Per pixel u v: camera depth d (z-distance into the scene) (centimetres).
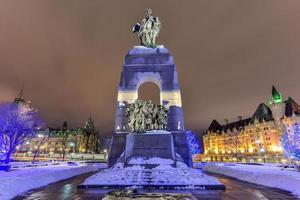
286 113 11056
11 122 5172
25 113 5594
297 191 1705
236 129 14275
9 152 4800
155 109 2981
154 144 2667
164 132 2750
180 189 1834
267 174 2344
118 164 2558
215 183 1912
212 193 1688
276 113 11575
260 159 11444
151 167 2389
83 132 15350
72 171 3231
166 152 2625
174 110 3419
